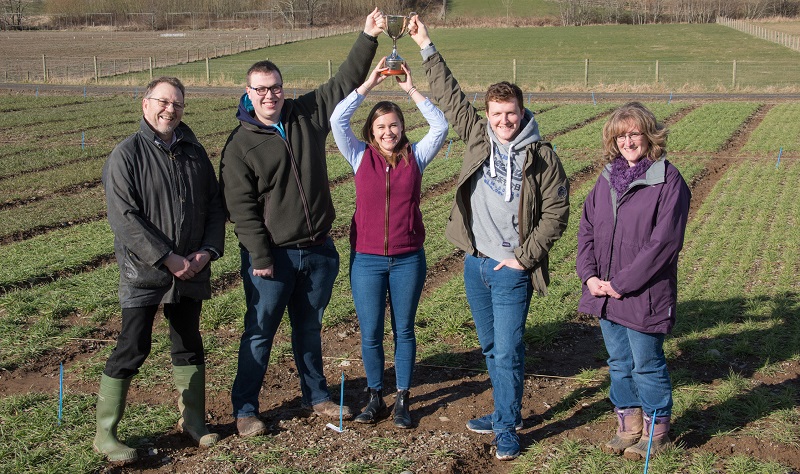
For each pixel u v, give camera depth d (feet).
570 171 55.01
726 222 38.88
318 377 18.15
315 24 318.65
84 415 17.74
